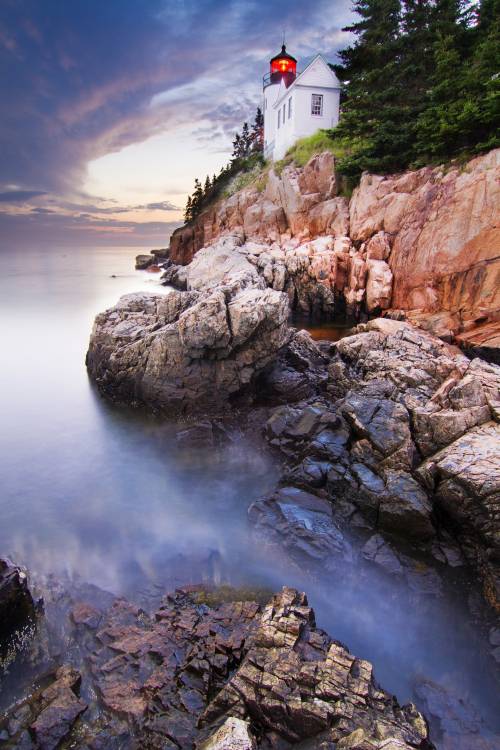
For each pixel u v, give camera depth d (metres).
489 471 11.71
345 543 11.84
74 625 9.66
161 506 14.49
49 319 38.75
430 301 26.33
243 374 19.30
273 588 11.04
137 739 7.30
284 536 12.09
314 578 11.34
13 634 9.41
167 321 22.22
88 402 22.20
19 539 12.83
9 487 15.46
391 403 15.09
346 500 13.33
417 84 37.09
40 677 8.57
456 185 25.44
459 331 24.16
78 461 17.16
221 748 6.41
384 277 28.94
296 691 7.32
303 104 44.66
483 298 23.88
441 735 7.89
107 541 12.81
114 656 8.84
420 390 16.08
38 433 19.27
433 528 12.05
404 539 12.33
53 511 14.20
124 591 10.89
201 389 19.67
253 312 18.06
